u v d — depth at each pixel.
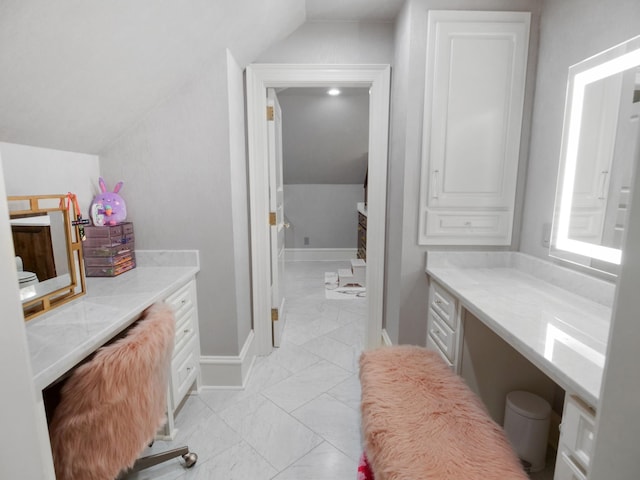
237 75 2.05
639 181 0.48
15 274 0.69
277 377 2.22
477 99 1.84
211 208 1.95
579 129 1.49
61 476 0.96
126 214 1.93
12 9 0.86
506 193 1.91
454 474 0.90
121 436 1.01
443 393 1.24
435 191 1.91
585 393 0.80
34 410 0.74
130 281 1.70
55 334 1.08
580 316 1.25
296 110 4.28
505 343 1.64
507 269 1.94
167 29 1.37
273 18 1.89
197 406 1.93
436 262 1.97
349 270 4.48
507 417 1.58
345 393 2.05
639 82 1.21
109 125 1.72
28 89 1.13
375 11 2.04
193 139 1.89
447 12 1.77
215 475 1.47
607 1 1.35
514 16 1.77
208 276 2.01
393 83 2.19
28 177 1.44
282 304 2.92
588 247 1.45
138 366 1.02
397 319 2.10
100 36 1.15
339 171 5.33
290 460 1.55
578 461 0.84
